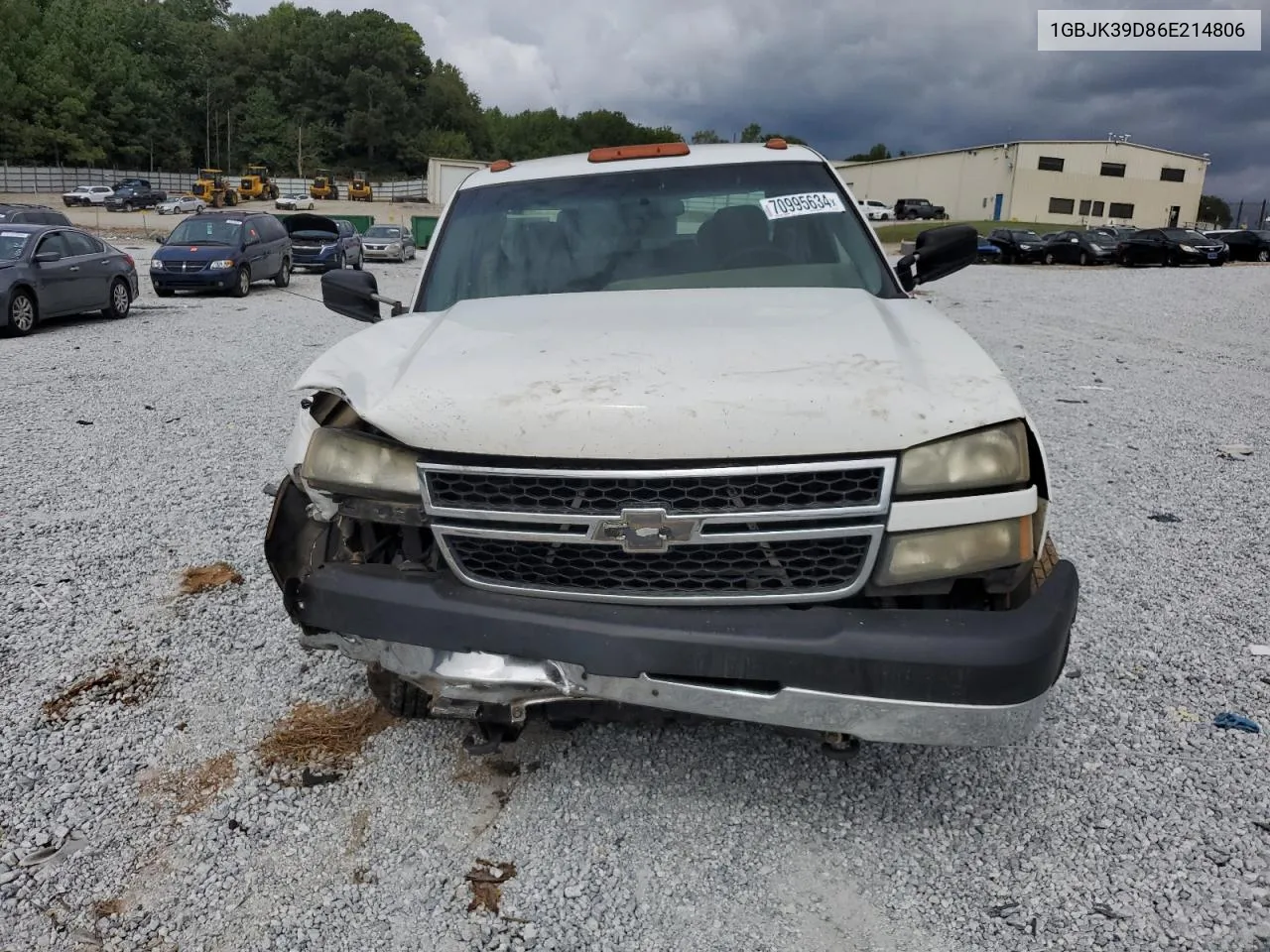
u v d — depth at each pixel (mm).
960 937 2146
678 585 2164
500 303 3129
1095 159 69438
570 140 140875
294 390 2416
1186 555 4625
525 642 2158
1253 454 6660
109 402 8320
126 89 102250
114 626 3762
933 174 74312
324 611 2346
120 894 2295
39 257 12711
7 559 4465
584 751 2869
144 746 2924
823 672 2037
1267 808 2598
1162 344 12469
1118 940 2127
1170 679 3344
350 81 122438
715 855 2422
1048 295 20312
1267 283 23000
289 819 2574
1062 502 5508
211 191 63719
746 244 3396
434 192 77625
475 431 2160
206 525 5012
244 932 2178
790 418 2066
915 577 2100
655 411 2088
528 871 2367
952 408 2113
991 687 2010
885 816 2572
